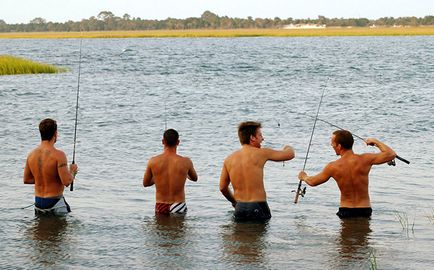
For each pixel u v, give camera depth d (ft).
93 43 541.75
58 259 30.58
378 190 45.21
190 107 102.99
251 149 38.24
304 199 42.88
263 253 31.48
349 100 111.34
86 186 46.62
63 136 72.02
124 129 77.92
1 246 32.48
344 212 38.29
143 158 58.59
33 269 29.22
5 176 49.90
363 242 33.24
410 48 361.10
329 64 227.81
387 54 296.30
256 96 121.29
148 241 33.45
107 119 87.61
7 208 40.11
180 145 65.82
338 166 38.40
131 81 160.66
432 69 194.80
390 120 84.69
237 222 37.24
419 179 48.80
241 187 37.76
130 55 318.86
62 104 106.52
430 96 115.03
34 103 107.65
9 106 102.83
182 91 132.98
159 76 178.91
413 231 35.17
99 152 61.62
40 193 38.78
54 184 38.73
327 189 45.75
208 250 31.91
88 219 37.70
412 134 72.74
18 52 370.73
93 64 243.60
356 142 68.33
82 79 165.27
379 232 35.06
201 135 73.15
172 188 39.14
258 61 253.03
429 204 41.32
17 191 44.83
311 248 32.27
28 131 74.84
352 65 220.64
